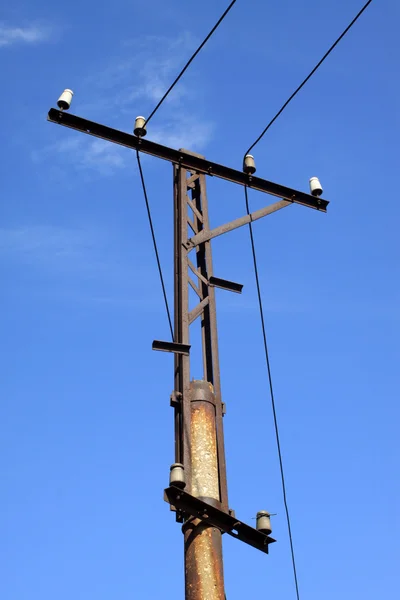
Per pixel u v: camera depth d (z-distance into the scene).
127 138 9.77
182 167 10.05
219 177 10.30
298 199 10.77
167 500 7.23
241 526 7.54
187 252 9.47
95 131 9.66
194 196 10.25
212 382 8.68
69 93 9.62
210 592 6.99
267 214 10.44
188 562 7.21
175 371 8.61
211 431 8.09
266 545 7.70
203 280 9.57
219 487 7.82
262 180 10.53
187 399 8.23
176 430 8.17
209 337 9.09
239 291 9.72
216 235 9.88
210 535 7.34
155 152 9.94
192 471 7.74
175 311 9.12
